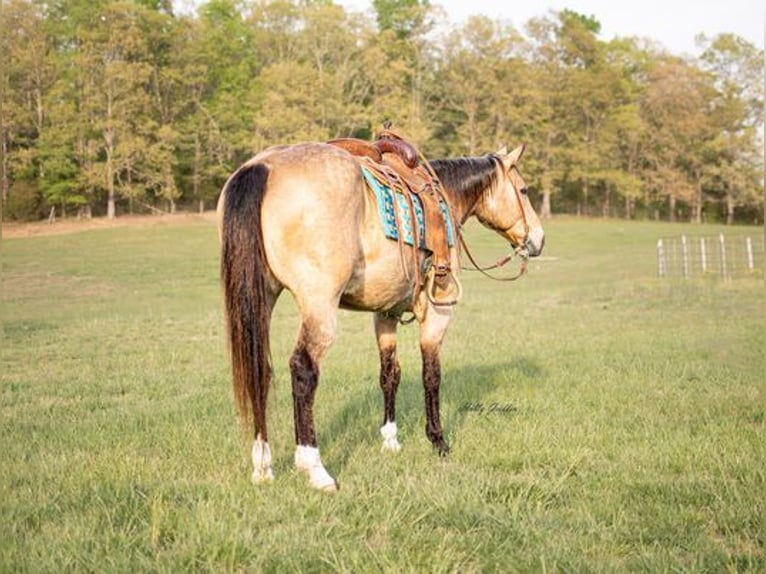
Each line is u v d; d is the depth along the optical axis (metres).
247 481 4.74
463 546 3.92
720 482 4.92
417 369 9.50
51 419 6.96
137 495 4.48
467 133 71.81
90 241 47.16
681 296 19.59
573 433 6.13
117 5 61.47
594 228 61.88
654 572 3.65
